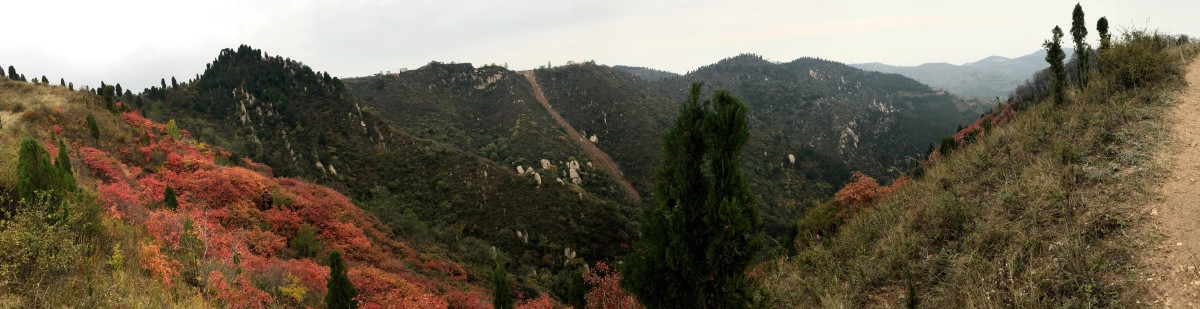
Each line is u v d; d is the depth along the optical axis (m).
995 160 12.52
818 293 10.34
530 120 146.75
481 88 181.00
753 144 132.50
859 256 11.55
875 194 19.23
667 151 8.32
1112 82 13.72
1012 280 7.62
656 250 8.02
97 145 29.86
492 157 125.25
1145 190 8.21
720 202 7.67
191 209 23.08
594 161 124.69
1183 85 12.37
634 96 171.25
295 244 26.33
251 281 14.59
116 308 7.71
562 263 58.06
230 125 84.25
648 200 104.88
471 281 38.34
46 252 7.66
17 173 9.93
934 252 9.90
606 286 11.73
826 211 21.02
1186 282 6.31
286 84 97.69
